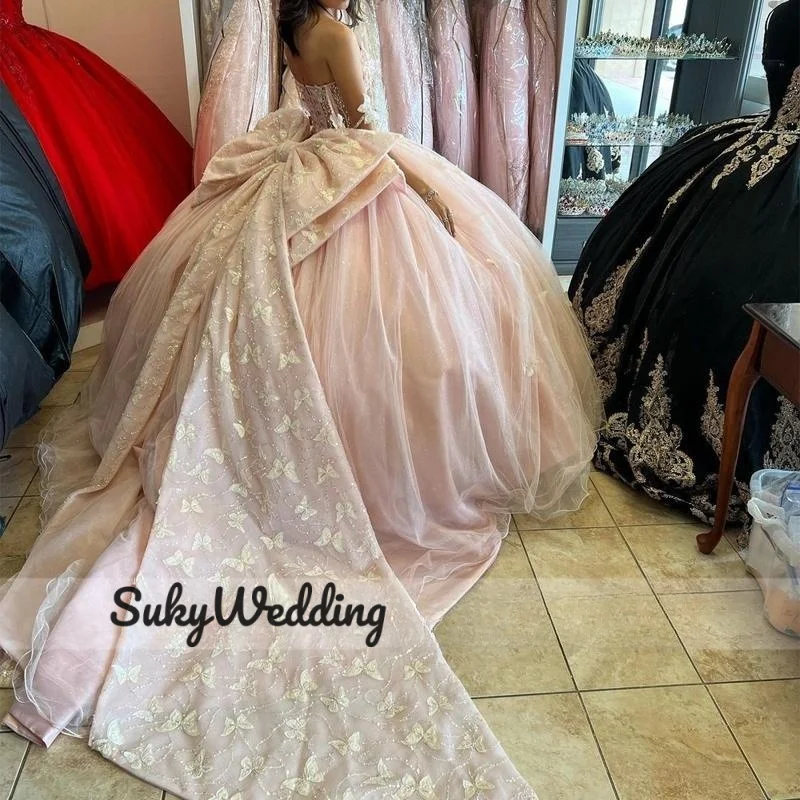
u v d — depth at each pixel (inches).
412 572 63.8
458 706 51.8
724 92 115.9
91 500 67.3
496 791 46.6
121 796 47.4
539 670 57.0
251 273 62.4
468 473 66.3
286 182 66.7
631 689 55.6
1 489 76.9
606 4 111.6
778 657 58.5
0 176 77.7
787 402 68.9
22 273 75.9
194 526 60.2
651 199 86.1
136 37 116.9
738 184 72.4
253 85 99.8
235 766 48.4
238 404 61.2
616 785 48.6
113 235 101.5
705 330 70.9
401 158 74.7
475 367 63.9
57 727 51.0
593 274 90.6
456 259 66.7
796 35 69.3
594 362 88.7
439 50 105.0
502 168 110.6
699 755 50.8
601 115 117.4
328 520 60.0
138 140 107.4
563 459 72.0
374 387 60.9
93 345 105.9
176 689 53.2
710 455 73.0
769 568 60.7
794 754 50.9
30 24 113.4
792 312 55.6
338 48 66.6
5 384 66.8
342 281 63.1
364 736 49.9
